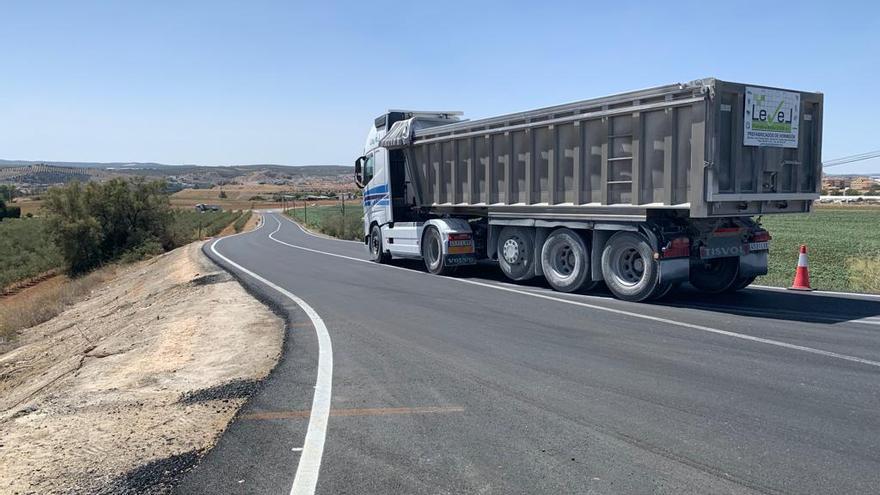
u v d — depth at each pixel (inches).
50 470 198.1
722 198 405.7
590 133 477.7
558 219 511.5
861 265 778.8
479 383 272.5
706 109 399.5
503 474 184.5
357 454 201.0
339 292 553.9
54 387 379.6
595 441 207.5
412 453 200.8
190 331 430.9
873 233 1664.6
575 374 281.9
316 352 335.3
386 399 254.5
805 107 451.5
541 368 292.4
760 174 428.1
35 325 837.2
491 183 573.9
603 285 539.2
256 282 658.8
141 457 205.2
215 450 206.7
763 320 385.1
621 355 311.1
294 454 202.1
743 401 242.7
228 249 1274.6
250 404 251.8
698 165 404.2
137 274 1203.2
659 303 450.9
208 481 184.5
